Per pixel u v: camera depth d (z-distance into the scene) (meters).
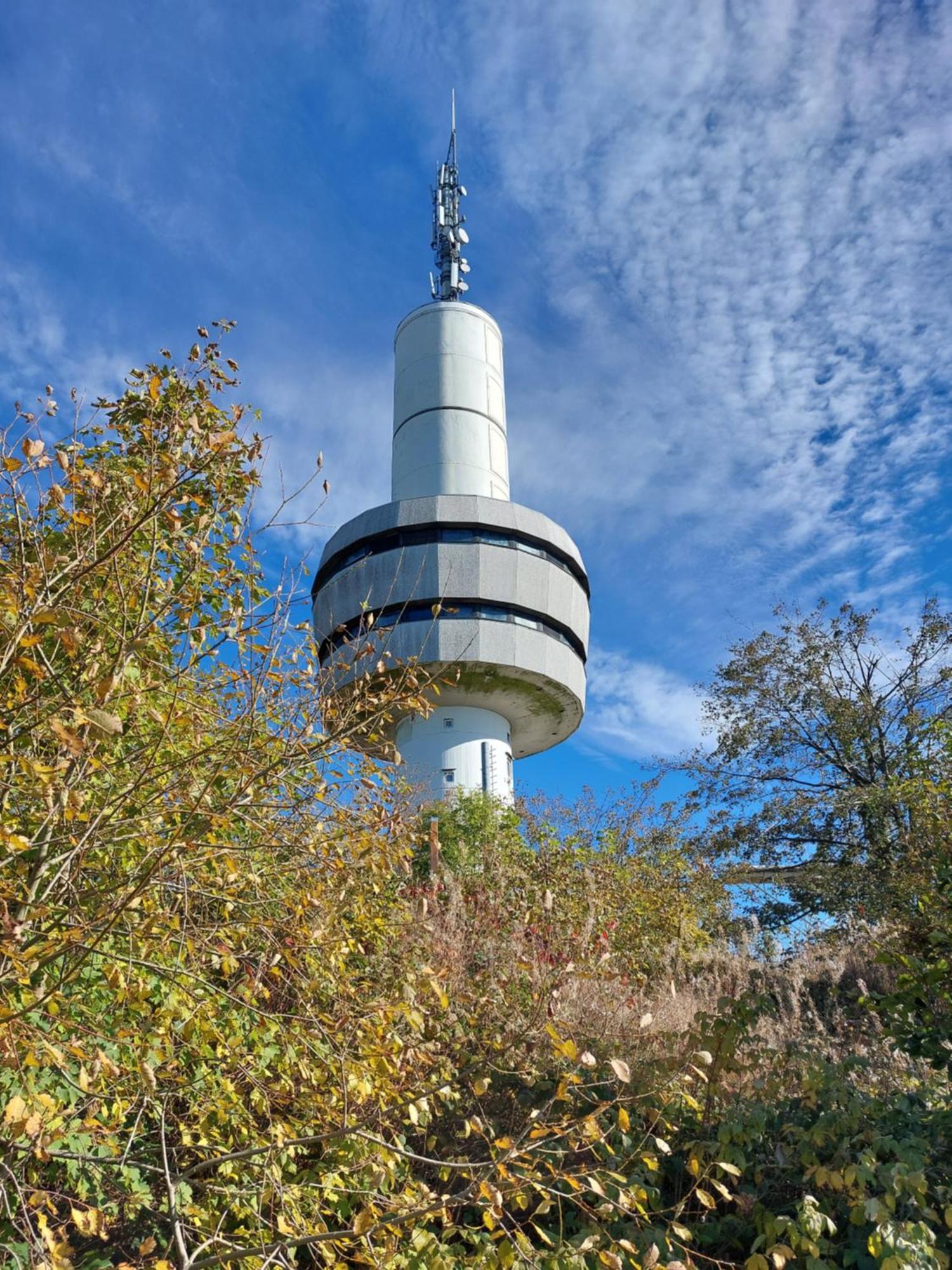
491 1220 2.95
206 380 4.49
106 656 3.33
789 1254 3.45
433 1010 5.05
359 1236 3.10
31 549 3.33
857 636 24.81
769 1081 4.99
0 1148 3.08
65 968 3.25
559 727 34.12
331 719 4.00
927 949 5.68
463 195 37.88
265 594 4.25
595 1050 5.47
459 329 34.00
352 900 4.39
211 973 3.87
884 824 20.83
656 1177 4.53
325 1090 3.96
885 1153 4.36
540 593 29.86
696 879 18.53
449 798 18.73
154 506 3.15
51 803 2.96
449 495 30.09
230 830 3.91
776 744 24.86
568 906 11.02
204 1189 3.81
